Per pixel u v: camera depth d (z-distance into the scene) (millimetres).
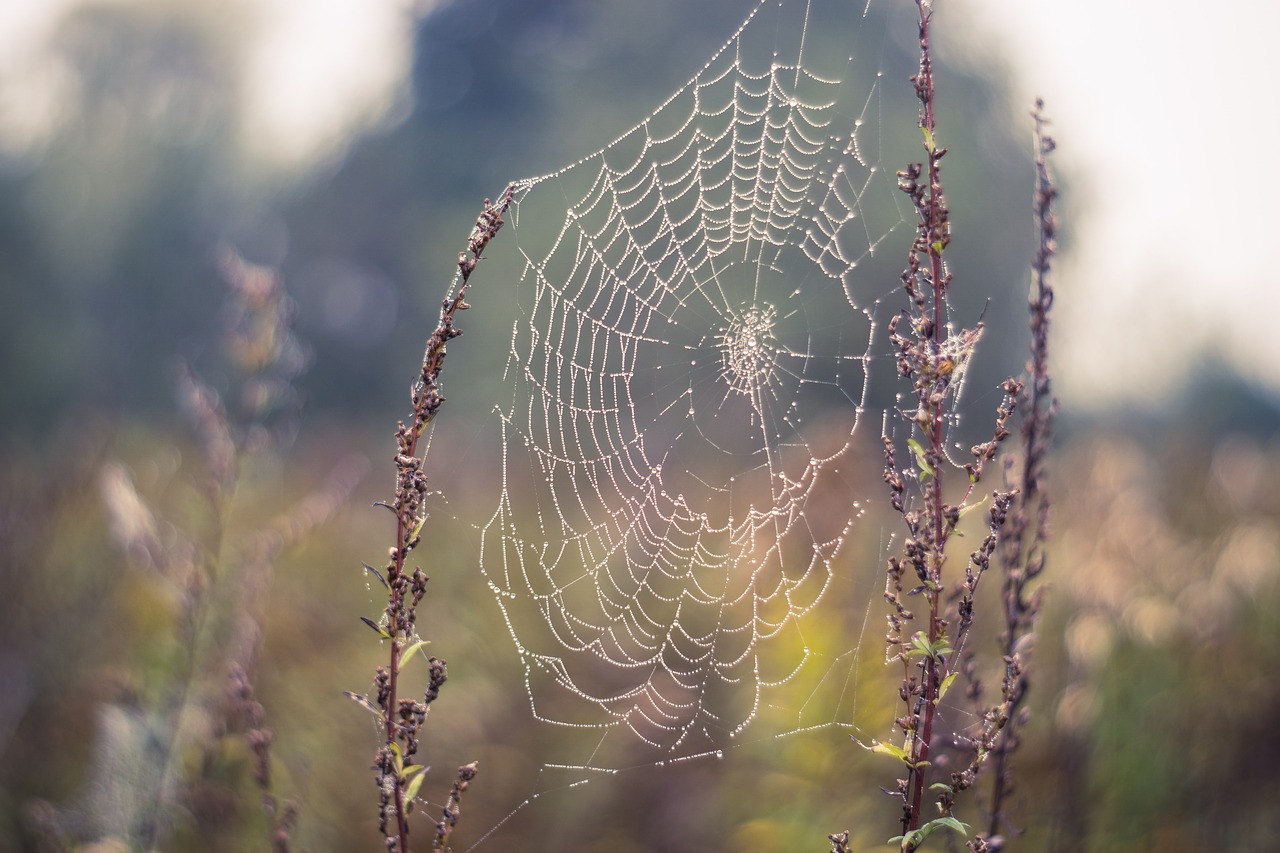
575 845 5406
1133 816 5020
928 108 2512
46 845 4273
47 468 6965
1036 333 3143
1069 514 6117
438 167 31453
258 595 4586
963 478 6508
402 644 2373
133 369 30719
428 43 33438
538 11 30484
